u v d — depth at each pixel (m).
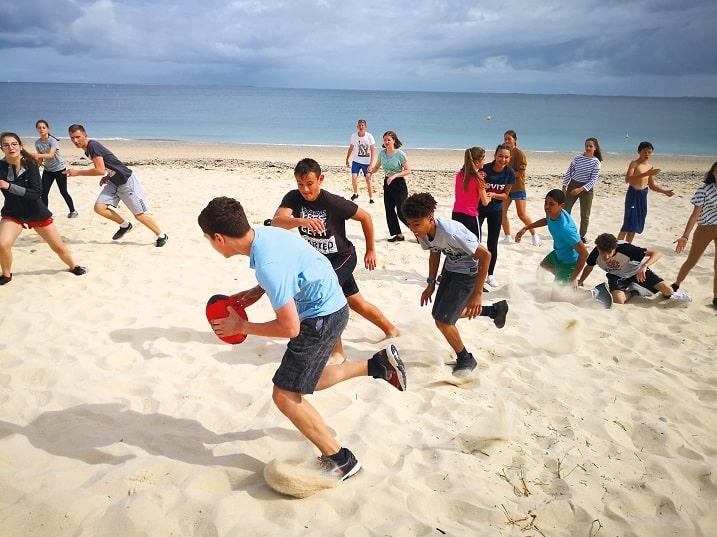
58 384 3.99
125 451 3.20
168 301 5.89
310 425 2.92
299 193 4.38
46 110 50.34
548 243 9.03
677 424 3.79
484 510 2.80
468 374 4.31
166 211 10.30
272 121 42.19
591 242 9.08
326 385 3.34
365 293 6.39
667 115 64.12
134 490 2.84
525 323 5.53
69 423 3.48
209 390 4.04
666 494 3.01
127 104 65.44
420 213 4.02
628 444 3.54
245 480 3.00
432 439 3.47
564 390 4.16
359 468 3.05
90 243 8.07
